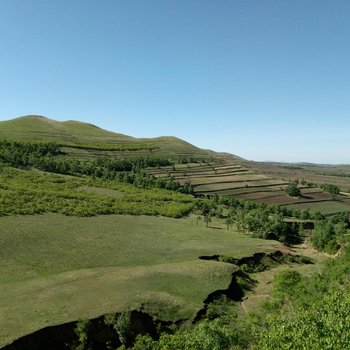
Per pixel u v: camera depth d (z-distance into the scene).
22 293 48.72
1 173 114.44
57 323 42.22
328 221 123.44
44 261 60.62
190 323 49.00
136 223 94.06
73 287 52.06
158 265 66.19
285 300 54.94
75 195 106.31
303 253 93.81
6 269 55.59
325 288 54.66
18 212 82.50
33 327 40.91
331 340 25.27
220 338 38.06
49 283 52.78
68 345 41.41
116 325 44.19
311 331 27.62
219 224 110.44
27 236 69.81
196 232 93.94
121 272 60.25
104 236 78.56
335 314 30.69
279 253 83.62
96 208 98.25
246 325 44.53
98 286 53.31
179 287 57.03
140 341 42.56
